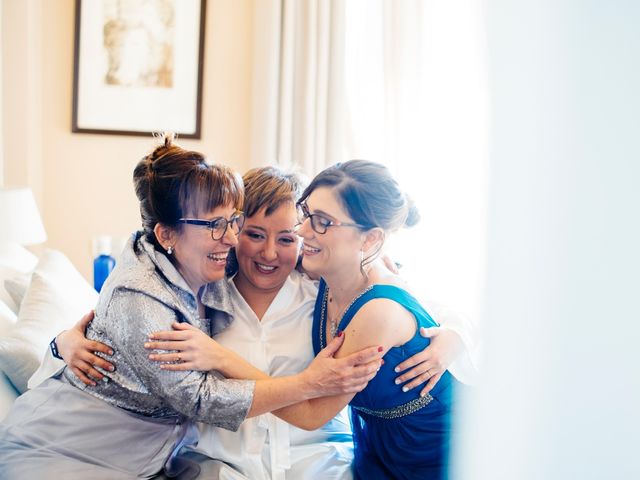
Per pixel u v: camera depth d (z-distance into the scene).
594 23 0.42
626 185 0.41
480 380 0.53
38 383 1.61
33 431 1.48
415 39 3.22
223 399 1.38
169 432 1.55
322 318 1.66
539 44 0.46
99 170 3.58
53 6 3.49
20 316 2.00
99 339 1.49
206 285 1.64
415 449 1.58
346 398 1.43
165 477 1.55
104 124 3.55
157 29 3.52
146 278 1.43
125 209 3.61
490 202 0.51
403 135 3.26
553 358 0.46
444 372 1.56
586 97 0.43
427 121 3.21
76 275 2.40
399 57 3.25
